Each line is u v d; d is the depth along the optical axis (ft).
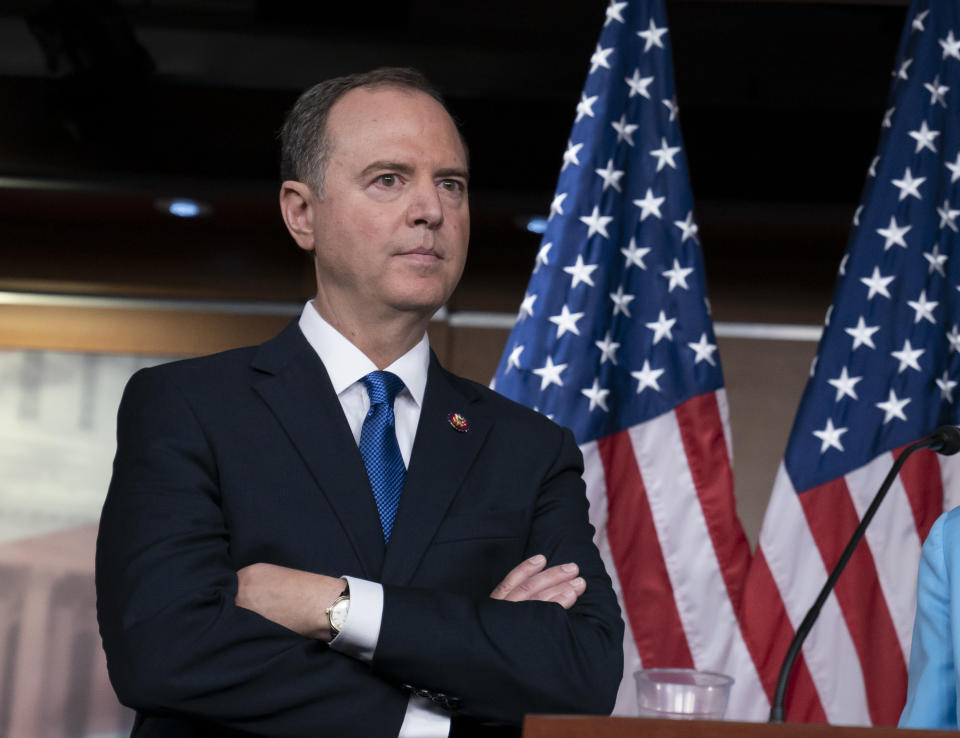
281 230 19.61
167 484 5.83
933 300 10.59
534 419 6.90
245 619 5.34
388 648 5.34
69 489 19.01
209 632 5.30
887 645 10.00
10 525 18.79
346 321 6.57
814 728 4.09
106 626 5.54
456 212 6.59
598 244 10.80
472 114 17.61
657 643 10.27
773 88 17.43
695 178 17.78
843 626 10.05
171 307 19.53
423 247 6.35
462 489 6.29
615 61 11.16
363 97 6.56
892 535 10.18
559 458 6.75
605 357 10.69
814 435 10.41
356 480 6.05
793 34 17.19
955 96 10.96
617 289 10.85
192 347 19.49
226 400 6.16
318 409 6.23
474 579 6.05
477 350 19.24
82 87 17.67
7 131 17.83
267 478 5.96
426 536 6.02
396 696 5.39
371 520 5.98
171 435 5.98
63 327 19.47
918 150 10.87
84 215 19.27
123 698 5.35
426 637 5.38
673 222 10.95
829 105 17.43
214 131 17.99
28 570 18.65
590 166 10.94
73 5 17.03
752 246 18.95
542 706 5.48
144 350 19.47
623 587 10.35
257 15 17.47
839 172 17.61
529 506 6.41
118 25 17.30
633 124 11.14
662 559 10.36
